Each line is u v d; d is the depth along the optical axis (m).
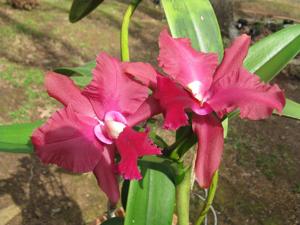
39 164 1.11
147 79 0.30
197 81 0.31
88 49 1.62
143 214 0.33
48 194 1.02
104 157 0.30
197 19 0.40
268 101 0.29
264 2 2.41
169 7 0.40
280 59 0.40
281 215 1.06
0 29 1.61
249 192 1.11
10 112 1.22
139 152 0.28
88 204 1.01
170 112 0.28
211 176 0.29
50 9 1.86
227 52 0.32
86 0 0.43
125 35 0.39
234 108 0.30
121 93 0.31
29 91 1.31
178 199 0.35
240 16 2.13
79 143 0.30
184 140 0.34
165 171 0.34
